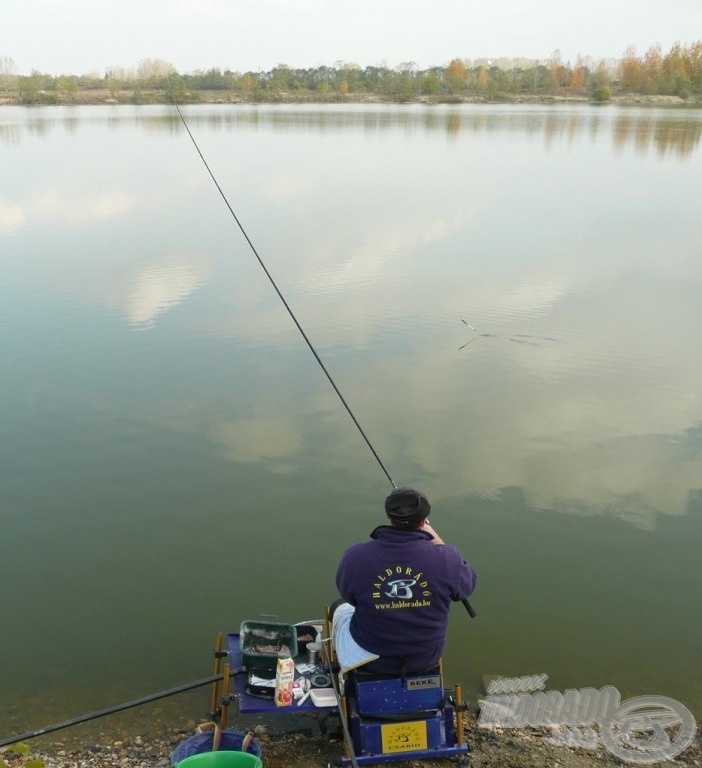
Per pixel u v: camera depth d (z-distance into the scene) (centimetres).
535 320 1047
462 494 602
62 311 1066
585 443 689
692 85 8631
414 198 2062
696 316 1068
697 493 605
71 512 581
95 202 2012
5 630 457
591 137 3962
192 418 738
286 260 1380
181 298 1137
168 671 428
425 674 313
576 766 360
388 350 930
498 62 13025
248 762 310
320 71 9556
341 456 664
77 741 379
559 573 509
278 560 524
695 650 443
